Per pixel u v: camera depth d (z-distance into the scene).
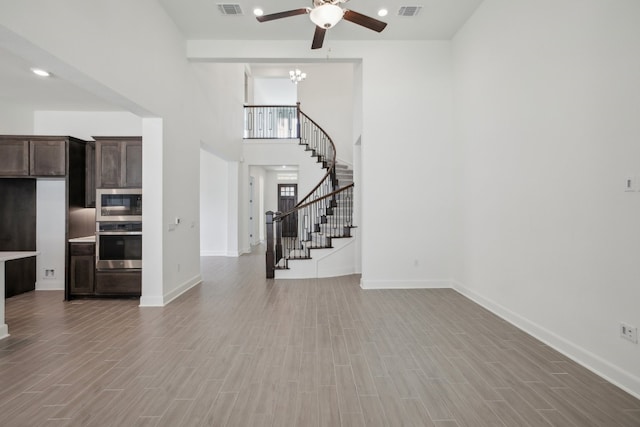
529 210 3.27
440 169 5.08
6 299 4.57
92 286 4.52
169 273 4.47
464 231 4.66
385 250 5.07
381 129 5.06
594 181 2.52
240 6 4.18
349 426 1.90
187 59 5.05
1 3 2.06
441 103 5.07
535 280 3.19
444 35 4.93
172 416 1.99
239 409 2.06
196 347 2.97
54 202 5.16
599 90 2.47
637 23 2.19
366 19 3.17
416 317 3.76
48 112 5.29
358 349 2.92
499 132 3.78
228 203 8.72
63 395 2.21
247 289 5.05
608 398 2.17
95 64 2.96
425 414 2.01
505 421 1.94
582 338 2.64
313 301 4.40
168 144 4.43
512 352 2.85
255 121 9.77
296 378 2.43
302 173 8.98
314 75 9.18
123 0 3.38
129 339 3.16
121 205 4.45
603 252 2.45
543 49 3.06
